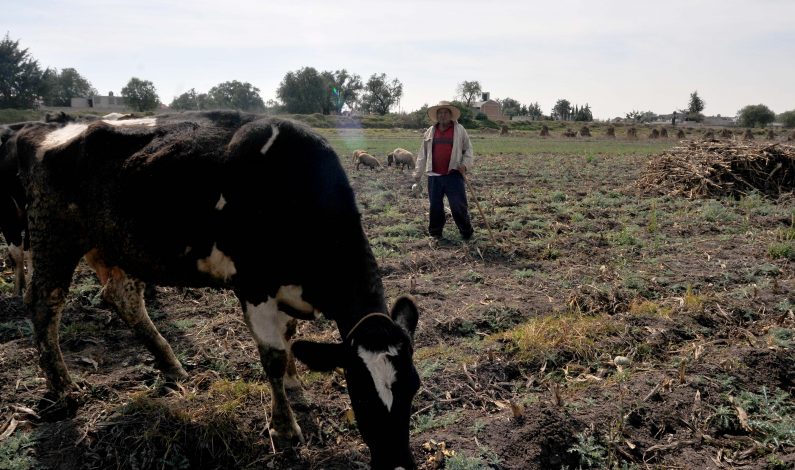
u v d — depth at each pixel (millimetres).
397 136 52812
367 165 23125
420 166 10359
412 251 9656
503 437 4516
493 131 68562
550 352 5832
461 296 7551
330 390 5383
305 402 5129
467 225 10266
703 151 15789
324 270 4285
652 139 59312
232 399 5078
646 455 4457
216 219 4488
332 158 4492
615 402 4918
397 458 3523
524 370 5637
